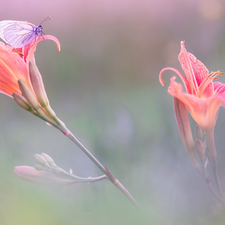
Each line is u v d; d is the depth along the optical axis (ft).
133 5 12.15
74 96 9.87
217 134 5.51
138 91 9.42
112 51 11.23
